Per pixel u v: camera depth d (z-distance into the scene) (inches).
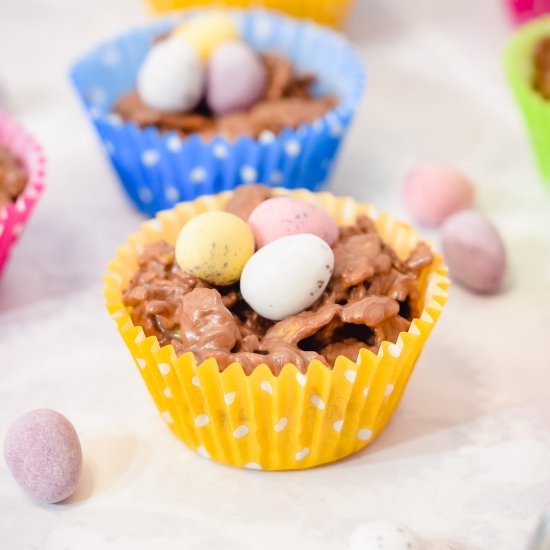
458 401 13.6
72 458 12.4
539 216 16.2
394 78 18.8
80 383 13.9
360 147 17.5
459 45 19.6
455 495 12.6
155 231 13.9
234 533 12.3
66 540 12.2
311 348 12.6
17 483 12.6
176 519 12.4
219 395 12.2
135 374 14.0
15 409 13.6
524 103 15.9
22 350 14.3
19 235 15.1
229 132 15.5
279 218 12.9
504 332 14.5
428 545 12.1
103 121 15.4
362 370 12.2
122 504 12.6
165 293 12.8
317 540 12.2
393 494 12.6
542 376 13.9
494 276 14.7
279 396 12.1
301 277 12.4
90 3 20.8
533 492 12.7
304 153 15.5
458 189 15.8
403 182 16.3
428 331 12.6
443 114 18.1
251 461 12.8
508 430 13.3
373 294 12.8
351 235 13.6
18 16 20.3
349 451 13.0
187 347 12.3
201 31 16.1
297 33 17.2
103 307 14.9
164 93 15.6
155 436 13.3
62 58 19.2
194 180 15.5
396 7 20.6
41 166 14.9
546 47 16.5
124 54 16.9
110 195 16.7
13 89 18.5
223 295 12.9
